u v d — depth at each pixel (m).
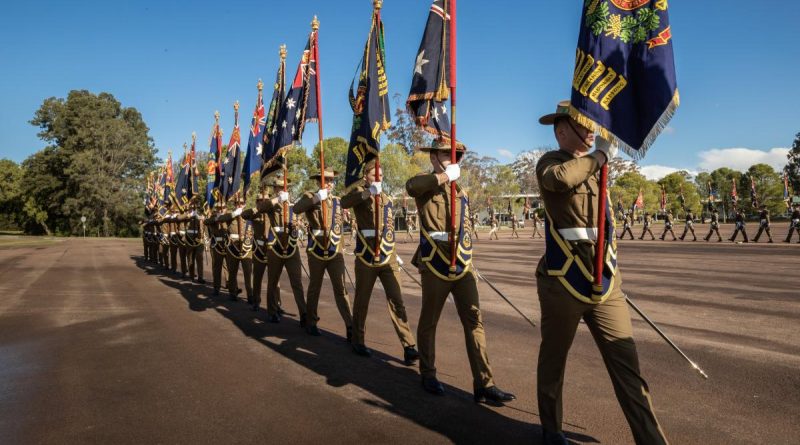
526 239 35.56
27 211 70.06
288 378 5.28
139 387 5.07
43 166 66.12
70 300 10.66
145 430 4.04
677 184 92.81
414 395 4.73
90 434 3.97
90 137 65.12
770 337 6.31
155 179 23.22
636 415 3.09
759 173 89.88
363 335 6.20
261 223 9.13
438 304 4.77
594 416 4.12
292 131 8.21
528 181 81.56
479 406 4.42
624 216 31.34
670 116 2.97
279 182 8.36
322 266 7.12
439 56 5.43
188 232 14.41
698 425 3.87
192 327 7.84
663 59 3.03
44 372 5.62
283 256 8.02
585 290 3.22
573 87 3.17
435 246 4.69
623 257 17.25
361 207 6.03
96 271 17.31
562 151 3.41
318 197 6.87
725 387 4.64
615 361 3.18
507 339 6.57
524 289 10.76
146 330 7.66
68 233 70.56
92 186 61.88
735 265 14.19
